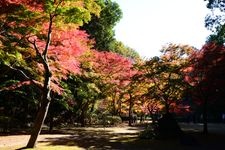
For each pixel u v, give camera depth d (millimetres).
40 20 12289
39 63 14430
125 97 37531
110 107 43062
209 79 22250
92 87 27359
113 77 29547
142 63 23766
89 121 36969
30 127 25250
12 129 22938
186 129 30172
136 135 22875
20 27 11930
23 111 24141
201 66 22234
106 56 29578
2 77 19594
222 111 44719
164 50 23094
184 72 22906
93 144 16906
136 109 44594
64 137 19953
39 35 13383
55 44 14117
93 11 13867
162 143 18156
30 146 13055
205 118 24141
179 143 18125
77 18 12328
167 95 23125
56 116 27578
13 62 14922
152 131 20922
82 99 28594
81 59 18844
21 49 13320
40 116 13148
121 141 18797
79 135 21922
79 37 15719
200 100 24312
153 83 24281
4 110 23203
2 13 11609
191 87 22672
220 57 22062
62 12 12047
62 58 14156
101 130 27422
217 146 16969
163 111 35906
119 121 38250
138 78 23781
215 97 23891
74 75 23828
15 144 14883
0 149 13016
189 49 22953
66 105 23438
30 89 21469
